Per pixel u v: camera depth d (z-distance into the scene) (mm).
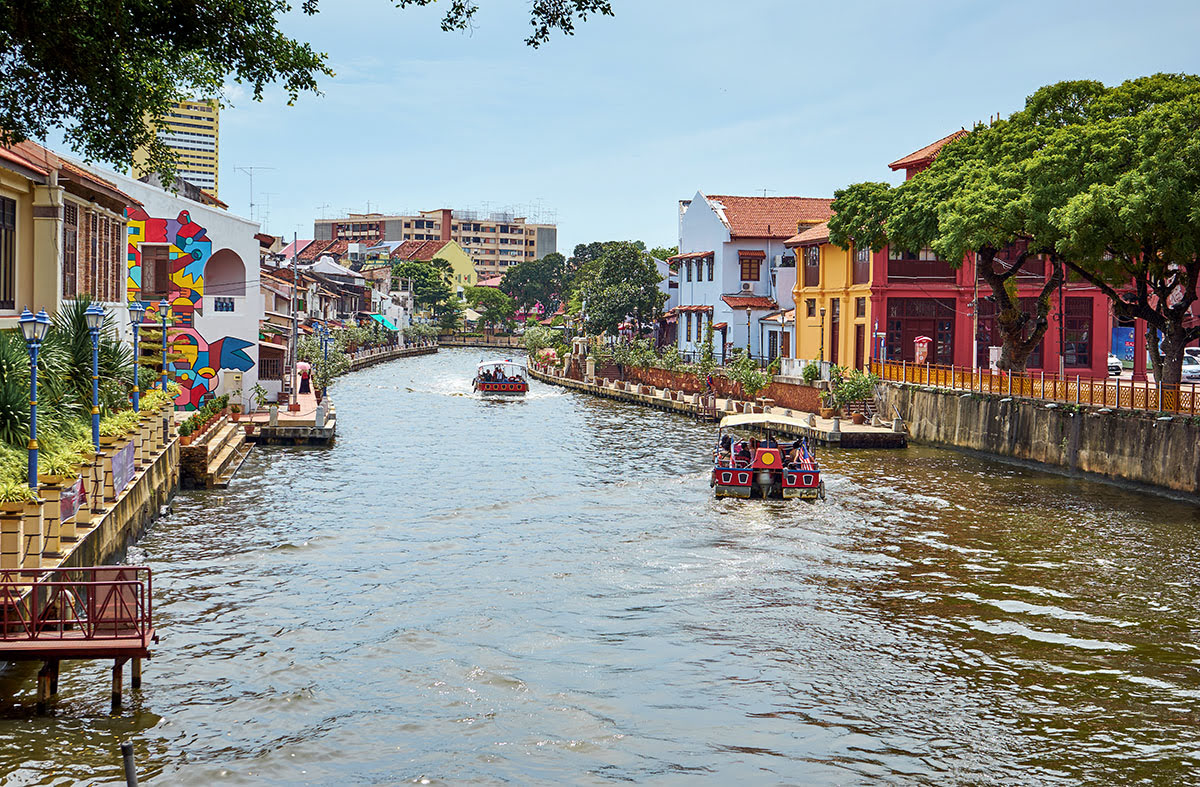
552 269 170250
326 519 28641
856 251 57406
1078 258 37000
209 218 48094
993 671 17219
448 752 14016
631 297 90000
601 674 16938
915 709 15695
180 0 17688
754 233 76500
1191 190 29938
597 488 34438
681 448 45812
